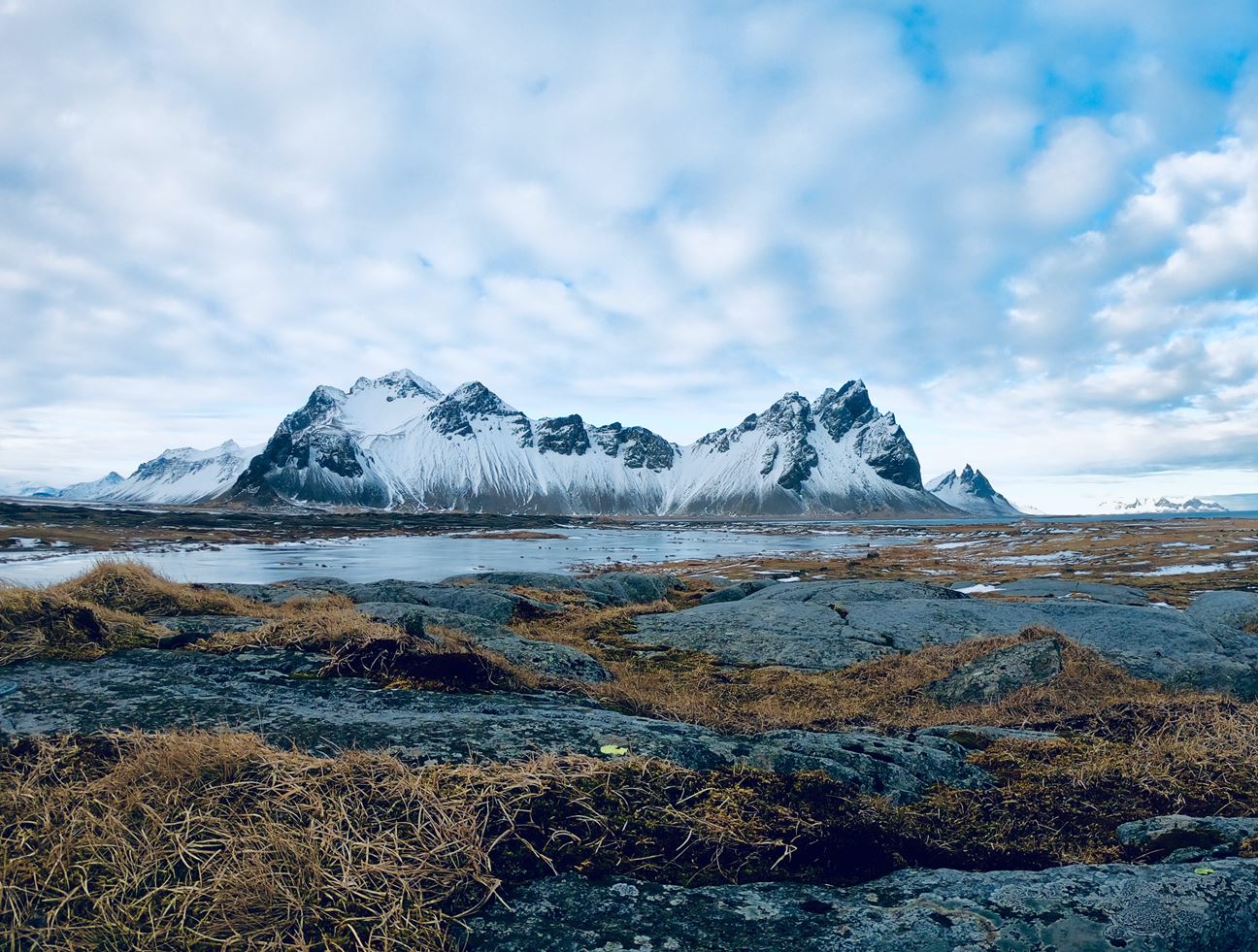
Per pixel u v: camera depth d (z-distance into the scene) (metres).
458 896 3.21
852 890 3.53
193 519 143.12
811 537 141.75
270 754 4.16
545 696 7.41
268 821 3.43
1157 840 4.18
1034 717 8.78
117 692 6.09
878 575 47.09
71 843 3.26
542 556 81.00
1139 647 12.88
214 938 2.82
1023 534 103.69
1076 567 47.38
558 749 4.85
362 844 3.34
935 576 45.53
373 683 6.99
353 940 2.84
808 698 10.96
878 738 6.05
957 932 3.07
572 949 2.90
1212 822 4.34
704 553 85.81
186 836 3.36
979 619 15.62
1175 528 93.25
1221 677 10.77
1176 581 36.41
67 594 9.41
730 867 3.66
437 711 5.97
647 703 7.80
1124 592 26.97
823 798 4.50
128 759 4.10
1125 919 3.14
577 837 3.75
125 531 103.69
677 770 4.57
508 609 17.72
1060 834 4.43
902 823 4.40
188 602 11.13
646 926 3.09
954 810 4.72
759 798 4.37
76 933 2.82
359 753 4.30
